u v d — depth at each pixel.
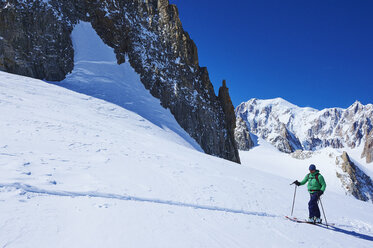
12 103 14.44
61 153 7.83
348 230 7.39
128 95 37.78
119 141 12.78
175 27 53.00
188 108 46.66
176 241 3.61
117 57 43.81
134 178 7.05
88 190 5.14
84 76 35.75
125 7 50.00
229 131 55.81
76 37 40.19
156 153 12.25
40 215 3.41
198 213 5.44
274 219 6.71
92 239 3.07
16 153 6.63
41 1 34.59
